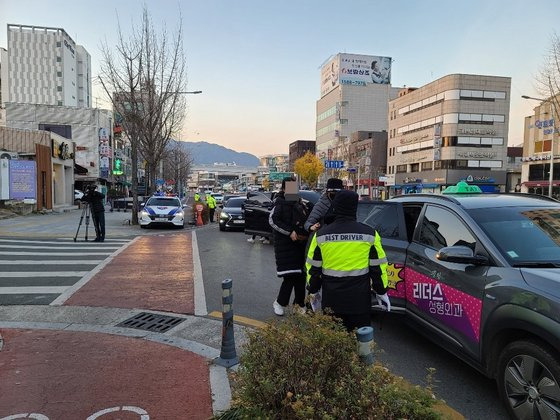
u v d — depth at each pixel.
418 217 5.27
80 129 50.81
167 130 26.80
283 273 6.10
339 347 2.73
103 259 10.88
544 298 3.14
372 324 5.95
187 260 11.11
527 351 3.23
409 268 4.96
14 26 107.44
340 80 104.00
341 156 96.56
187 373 4.31
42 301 6.94
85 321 6.03
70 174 34.22
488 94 61.75
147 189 37.78
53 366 4.47
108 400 3.77
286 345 2.75
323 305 3.86
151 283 8.34
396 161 76.19
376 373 2.63
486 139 62.12
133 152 21.91
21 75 108.25
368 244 3.80
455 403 3.84
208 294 7.63
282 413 2.50
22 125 49.38
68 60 112.75
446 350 4.62
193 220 25.16
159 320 6.11
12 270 9.28
